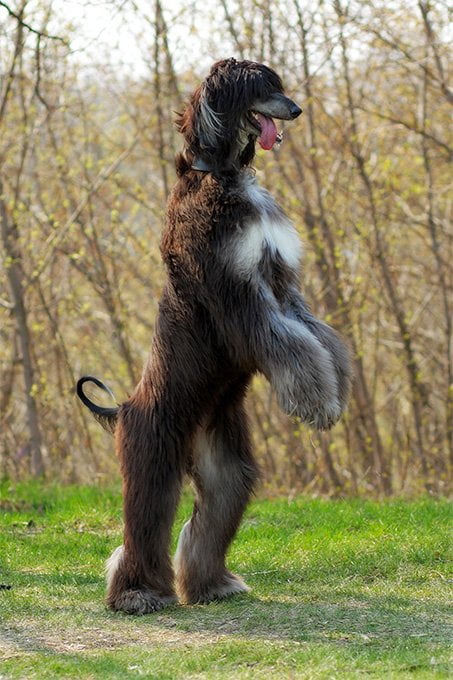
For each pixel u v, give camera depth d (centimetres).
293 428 1808
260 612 729
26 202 1834
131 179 1941
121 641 683
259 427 1858
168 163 1836
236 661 627
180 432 726
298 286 720
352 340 1786
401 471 1884
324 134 1812
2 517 1133
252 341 675
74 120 1862
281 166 1789
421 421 1866
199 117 708
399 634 671
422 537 921
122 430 741
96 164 1883
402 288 2105
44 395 1848
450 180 1938
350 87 1773
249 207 684
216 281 680
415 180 1922
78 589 820
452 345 2045
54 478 1705
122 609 738
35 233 1775
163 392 722
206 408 732
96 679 607
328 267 1761
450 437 1814
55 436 1878
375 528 988
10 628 718
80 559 934
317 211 1852
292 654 632
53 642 686
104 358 2034
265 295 679
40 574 877
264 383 1917
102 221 1922
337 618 710
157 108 1770
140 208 1953
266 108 698
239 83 699
